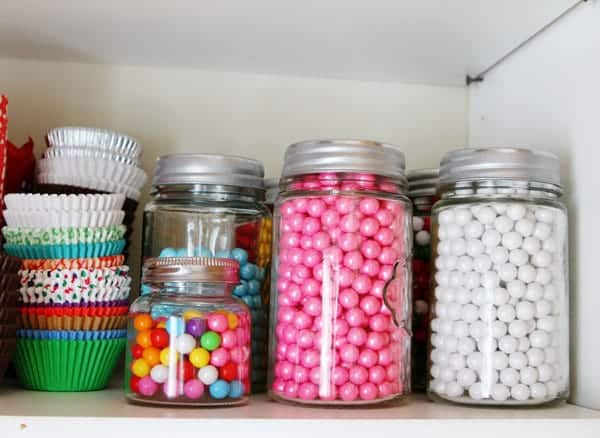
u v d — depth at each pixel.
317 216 0.71
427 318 0.84
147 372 0.67
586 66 0.77
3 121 0.78
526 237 0.72
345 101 1.05
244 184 0.79
